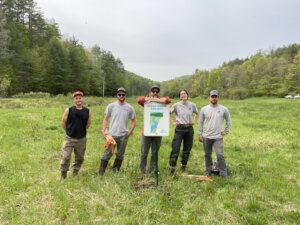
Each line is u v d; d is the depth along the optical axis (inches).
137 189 134.9
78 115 142.6
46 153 205.2
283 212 115.3
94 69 2556.6
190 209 114.2
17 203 115.3
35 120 373.4
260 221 105.1
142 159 161.3
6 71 1280.8
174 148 163.6
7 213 103.7
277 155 222.8
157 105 141.6
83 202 114.8
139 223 99.1
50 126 327.9
